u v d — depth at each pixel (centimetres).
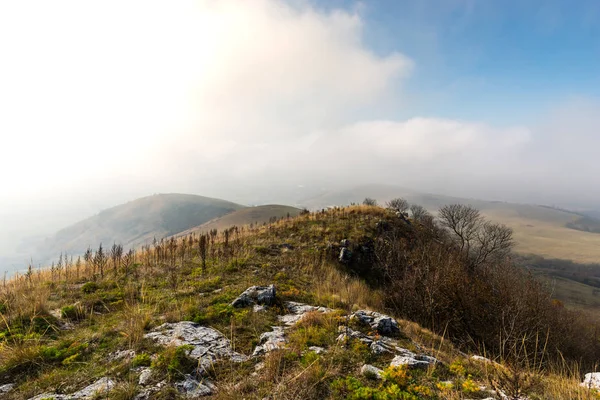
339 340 723
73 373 552
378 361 646
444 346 936
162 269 1514
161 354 595
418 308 1628
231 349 677
